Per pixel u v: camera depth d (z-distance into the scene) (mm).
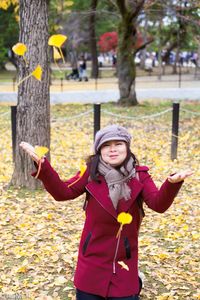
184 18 16031
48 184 2736
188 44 35656
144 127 12367
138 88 22156
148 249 4805
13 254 4691
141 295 3883
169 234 5223
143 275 4051
